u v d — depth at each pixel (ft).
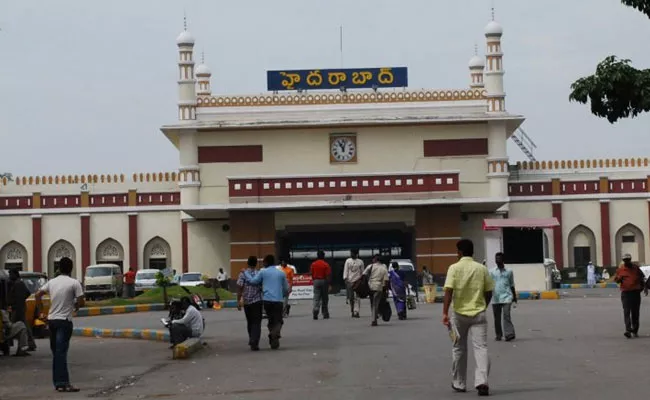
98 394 48.67
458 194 157.07
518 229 126.62
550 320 83.35
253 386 49.14
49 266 173.27
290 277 98.07
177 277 156.15
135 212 172.65
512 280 67.77
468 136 162.30
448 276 45.11
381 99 161.79
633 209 171.63
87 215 173.17
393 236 169.48
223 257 167.53
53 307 50.29
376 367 54.54
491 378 49.29
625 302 67.41
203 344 69.36
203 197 162.50
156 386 50.60
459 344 45.11
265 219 160.66
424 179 157.38
